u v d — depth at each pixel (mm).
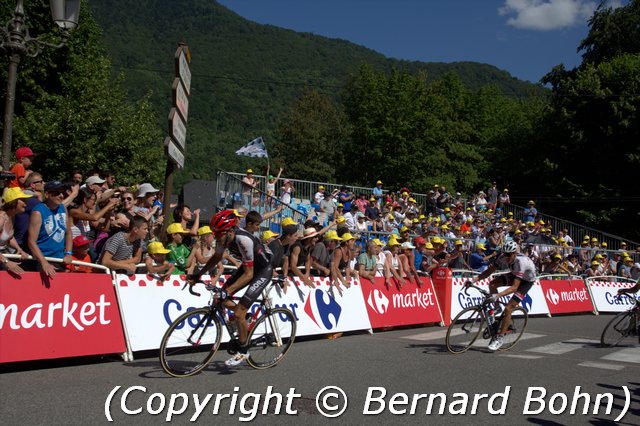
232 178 14375
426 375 6133
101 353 6035
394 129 39406
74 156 21156
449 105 43438
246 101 129375
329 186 19734
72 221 6793
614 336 9047
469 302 11516
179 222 8367
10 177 6199
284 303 8133
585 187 33656
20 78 21516
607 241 25984
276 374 5887
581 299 14898
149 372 5723
